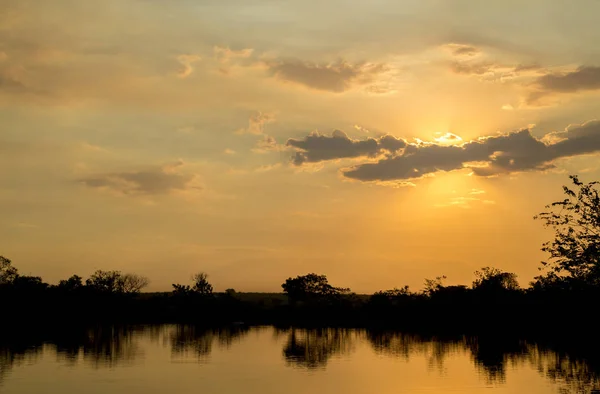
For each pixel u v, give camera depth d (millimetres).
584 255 28656
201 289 160250
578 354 57125
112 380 38688
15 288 126562
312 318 144875
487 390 35000
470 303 109625
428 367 46625
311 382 38094
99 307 147625
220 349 62812
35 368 44844
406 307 131500
